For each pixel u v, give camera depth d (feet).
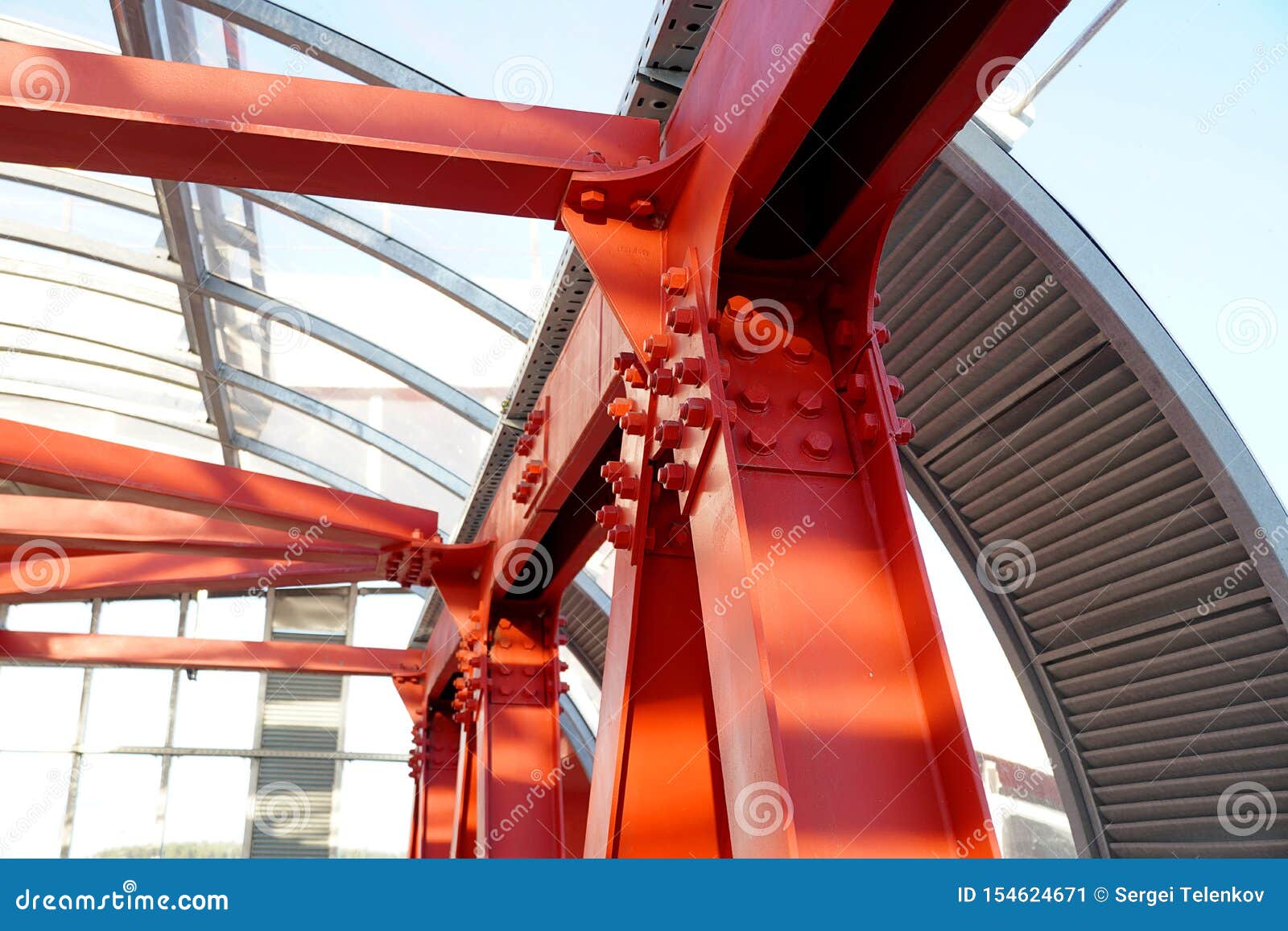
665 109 20.63
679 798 17.85
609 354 24.13
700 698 18.57
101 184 45.93
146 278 52.95
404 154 18.06
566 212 18.53
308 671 60.85
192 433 69.56
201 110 17.80
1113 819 37.50
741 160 15.15
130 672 86.38
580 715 76.89
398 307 47.24
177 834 82.33
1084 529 35.01
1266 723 31.68
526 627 39.52
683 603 19.11
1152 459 31.68
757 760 12.70
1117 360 30.81
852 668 13.65
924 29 14.47
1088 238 28.40
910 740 13.20
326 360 54.85
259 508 35.76
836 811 12.67
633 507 18.83
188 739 85.10
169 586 50.49
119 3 33.22
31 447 31.94
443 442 56.80
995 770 43.01
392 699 89.04
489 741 36.83
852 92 16.25
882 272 34.63
